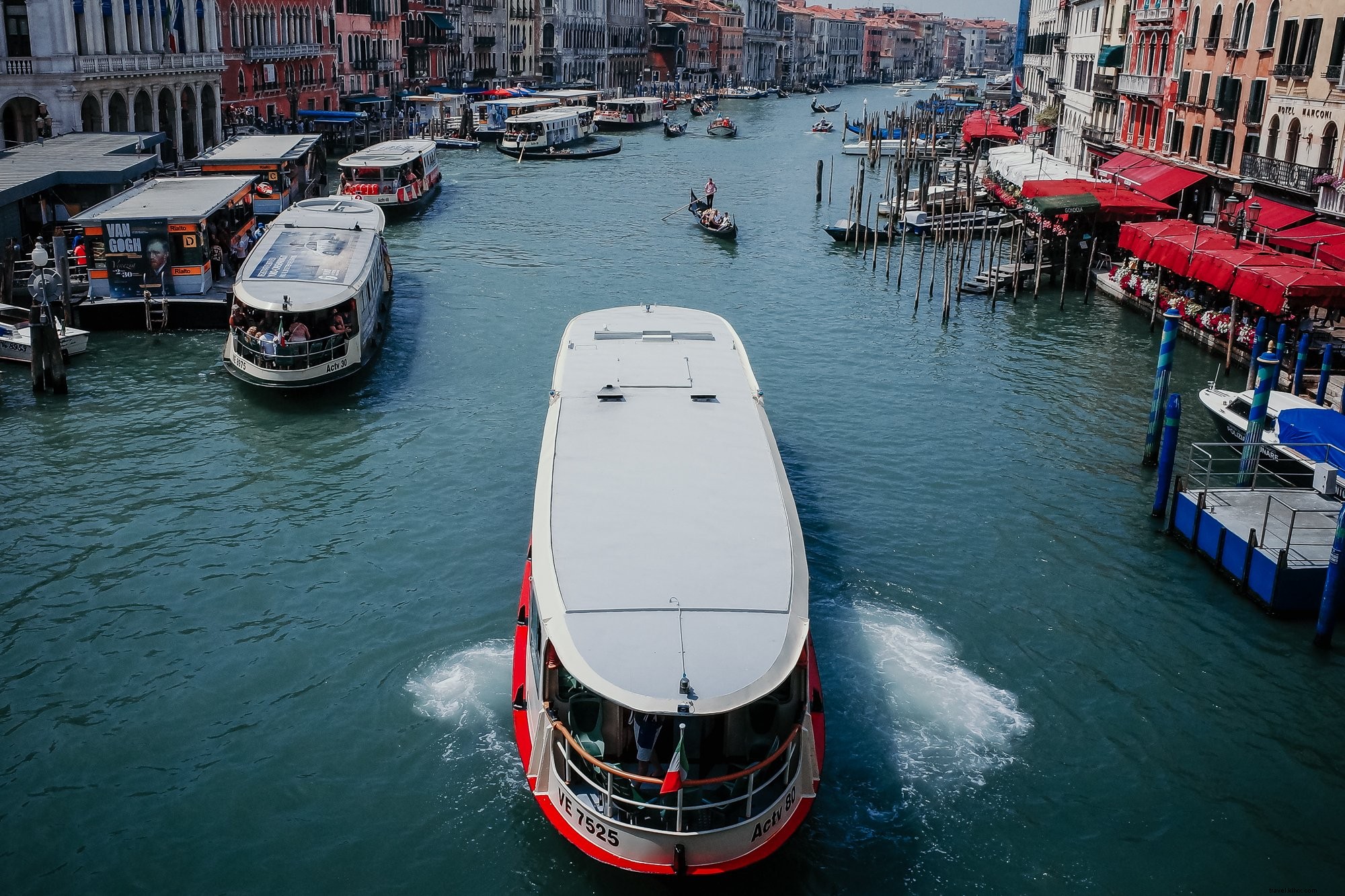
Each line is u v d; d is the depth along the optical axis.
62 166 38.88
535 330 33.38
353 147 76.94
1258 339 27.22
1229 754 14.63
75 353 29.14
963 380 29.39
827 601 17.88
